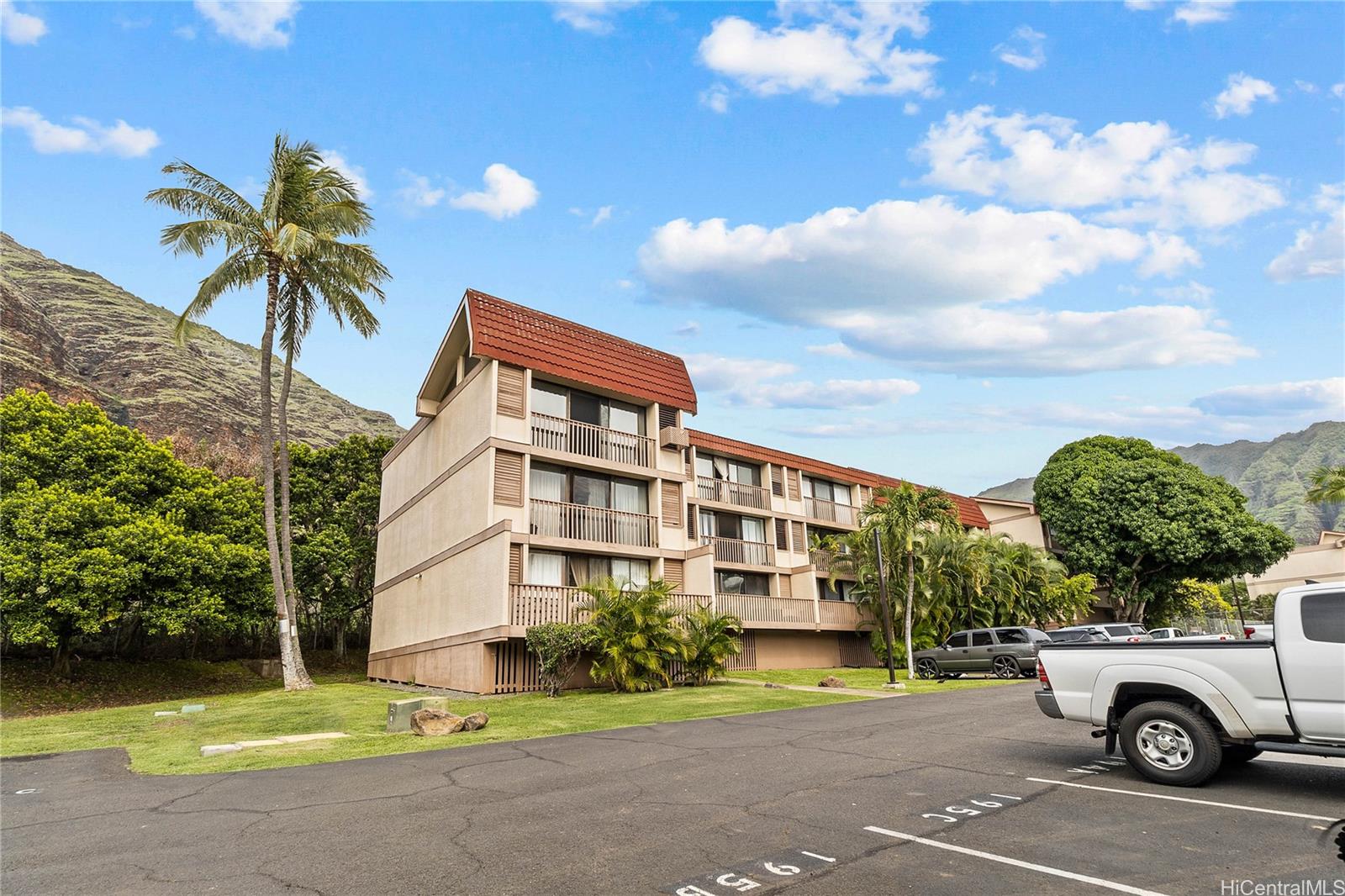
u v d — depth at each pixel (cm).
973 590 3134
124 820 747
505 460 2220
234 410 7669
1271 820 618
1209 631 5462
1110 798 708
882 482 3891
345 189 2486
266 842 640
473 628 2128
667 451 2658
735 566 3055
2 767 1146
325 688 2366
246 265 2364
